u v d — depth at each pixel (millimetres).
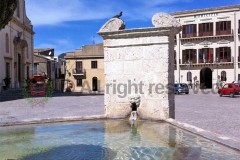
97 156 5660
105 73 9922
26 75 50156
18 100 25844
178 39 63875
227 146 5945
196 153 5578
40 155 5887
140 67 9484
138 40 9445
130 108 9711
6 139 7445
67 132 8102
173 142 6539
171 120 8938
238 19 59438
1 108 19359
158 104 9297
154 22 9125
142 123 9047
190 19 63000
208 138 6684
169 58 9195
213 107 21797
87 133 7891
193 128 7734
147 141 6738
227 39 60188
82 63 66688
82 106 20812
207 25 61719
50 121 9625
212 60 61062
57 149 6305
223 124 12648
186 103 26156
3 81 36906
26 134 7977
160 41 9164
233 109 20125
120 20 9711
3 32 39219
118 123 9195
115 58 9773
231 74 59750
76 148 6336
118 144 6566
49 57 74188
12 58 42781
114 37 9719
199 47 62312
